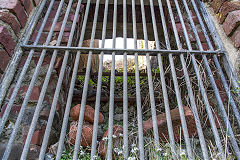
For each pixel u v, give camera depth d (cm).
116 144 123
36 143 122
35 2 175
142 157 101
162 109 211
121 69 424
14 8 143
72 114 143
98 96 121
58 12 165
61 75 128
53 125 144
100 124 161
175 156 104
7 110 112
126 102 119
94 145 104
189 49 150
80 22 217
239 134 131
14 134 104
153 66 392
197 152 136
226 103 150
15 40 144
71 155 125
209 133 144
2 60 127
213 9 191
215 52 152
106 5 172
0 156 115
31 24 161
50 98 150
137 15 272
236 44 150
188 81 132
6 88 130
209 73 138
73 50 142
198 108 149
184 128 112
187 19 210
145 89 267
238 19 150
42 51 139
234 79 142
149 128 141
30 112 133
